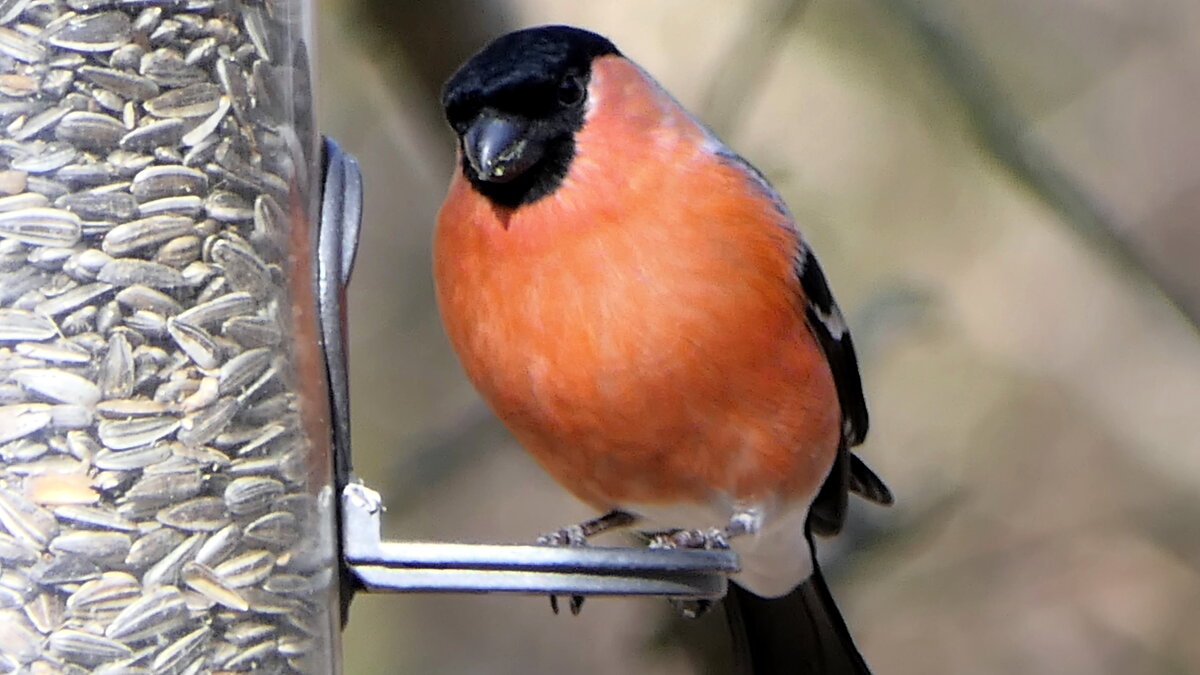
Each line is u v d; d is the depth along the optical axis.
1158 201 12.30
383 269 11.45
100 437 5.20
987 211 11.35
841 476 8.19
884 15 10.35
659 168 7.00
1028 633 11.59
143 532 5.25
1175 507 11.71
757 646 8.69
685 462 7.29
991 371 11.49
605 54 7.23
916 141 11.17
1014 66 12.02
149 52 5.31
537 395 7.11
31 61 5.16
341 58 11.05
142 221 5.28
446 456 10.56
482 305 7.06
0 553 5.10
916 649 11.52
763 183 7.40
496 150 6.86
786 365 7.26
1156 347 11.71
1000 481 11.64
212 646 5.36
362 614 11.37
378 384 11.21
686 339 6.93
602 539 11.35
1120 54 12.59
